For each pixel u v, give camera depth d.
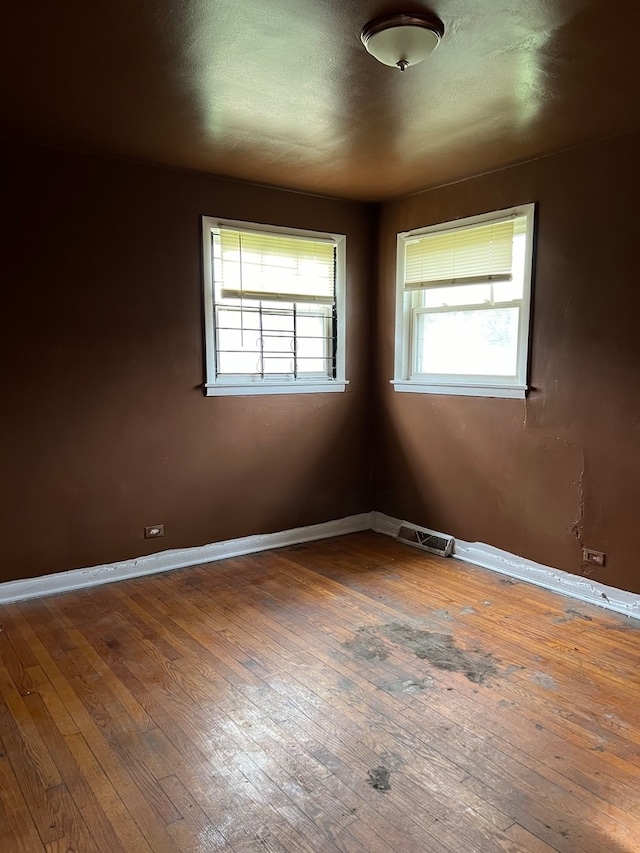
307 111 2.68
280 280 4.09
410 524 4.41
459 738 2.11
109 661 2.64
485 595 3.39
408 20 1.90
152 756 2.02
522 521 3.63
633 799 1.82
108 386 3.50
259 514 4.16
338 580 3.62
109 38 2.04
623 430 3.11
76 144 3.14
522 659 2.66
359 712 2.26
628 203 2.99
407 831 1.70
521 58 2.19
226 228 3.80
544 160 3.33
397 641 2.82
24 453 3.28
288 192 4.05
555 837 1.68
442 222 3.96
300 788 1.87
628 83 2.40
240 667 2.59
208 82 2.40
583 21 1.93
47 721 2.22
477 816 1.75
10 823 1.74
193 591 3.44
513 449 3.65
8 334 3.18
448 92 2.48
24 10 1.86
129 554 3.67
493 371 3.81
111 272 3.45
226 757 2.01
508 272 3.57
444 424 4.08
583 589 3.33
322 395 4.39
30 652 2.73
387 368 4.49
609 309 3.11
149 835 1.69
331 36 2.04
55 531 3.41
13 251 3.14
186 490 3.84
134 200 3.47
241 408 4.01
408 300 4.32
